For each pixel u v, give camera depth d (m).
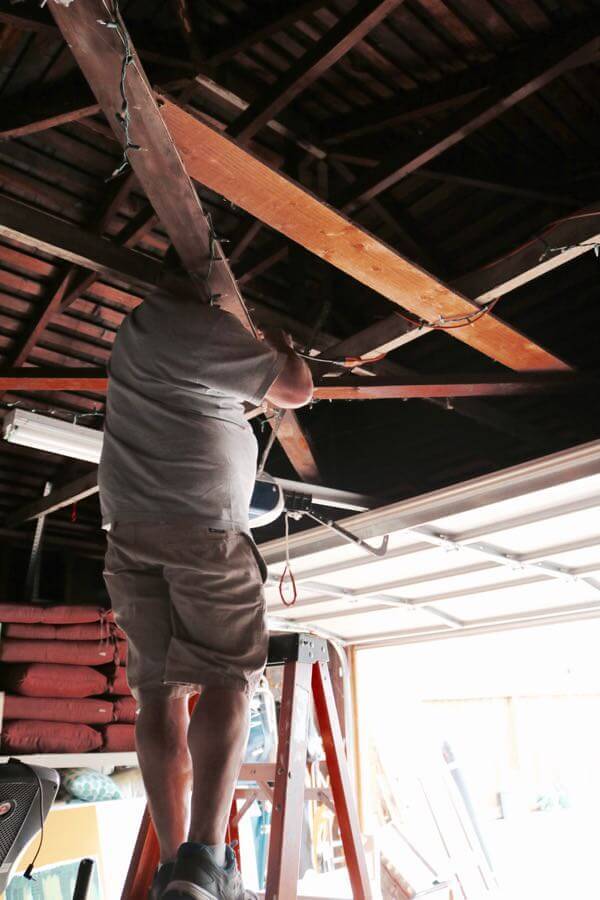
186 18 3.62
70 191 4.49
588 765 9.33
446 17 3.44
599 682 9.18
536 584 5.00
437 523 4.10
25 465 6.41
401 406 6.31
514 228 4.65
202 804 1.24
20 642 5.31
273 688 6.21
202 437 1.41
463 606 5.71
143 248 4.75
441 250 4.94
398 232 4.69
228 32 3.78
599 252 3.08
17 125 3.88
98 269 2.97
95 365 5.56
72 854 4.23
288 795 1.75
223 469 1.40
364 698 7.00
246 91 4.03
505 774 9.34
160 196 1.73
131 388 1.47
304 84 3.38
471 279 3.33
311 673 2.05
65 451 4.01
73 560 7.45
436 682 8.61
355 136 4.29
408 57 3.75
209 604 1.33
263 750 5.37
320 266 5.10
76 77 3.82
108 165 4.35
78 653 5.39
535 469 3.55
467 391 3.91
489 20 3.39
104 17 1.30
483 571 4.80
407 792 6.89
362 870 1.90
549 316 5.16
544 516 3.89
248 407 3.48
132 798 4.83
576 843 8.02
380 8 3.08
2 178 4.29
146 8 3.65
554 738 9.66
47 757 4.96
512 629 6.01
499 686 9.35
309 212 2.61
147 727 1.43
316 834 5.54
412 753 7.26
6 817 1.81
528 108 3.95
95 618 5.54
